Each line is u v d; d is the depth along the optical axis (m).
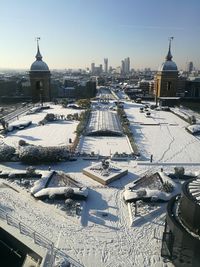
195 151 38.00
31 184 26.61
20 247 19.05
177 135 46.22
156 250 18.34
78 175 29.41
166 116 62.56
